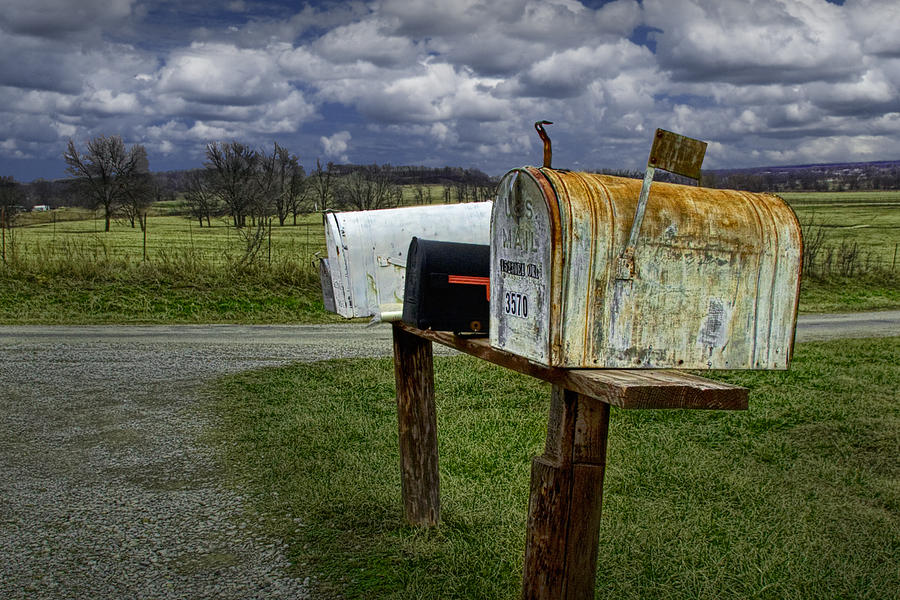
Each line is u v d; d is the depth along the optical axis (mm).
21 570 3754
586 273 2016
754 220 2215
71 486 4973
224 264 15781
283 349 10289
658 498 4602
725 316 2209
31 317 12555
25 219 54719
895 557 3783
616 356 2088
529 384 7805
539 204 2061
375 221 4539
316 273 15156
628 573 3559
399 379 4059
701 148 2072
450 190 52094
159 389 7789
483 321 3141
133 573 3713
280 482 4926
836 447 5789
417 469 4090
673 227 2092
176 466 5355
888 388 7988
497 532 4031
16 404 7176
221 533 4176
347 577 3615
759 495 4652
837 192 126438
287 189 42938
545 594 2277
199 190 48500
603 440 2229
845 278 21156
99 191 48188
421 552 3820
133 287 14359
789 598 3340
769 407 7023
